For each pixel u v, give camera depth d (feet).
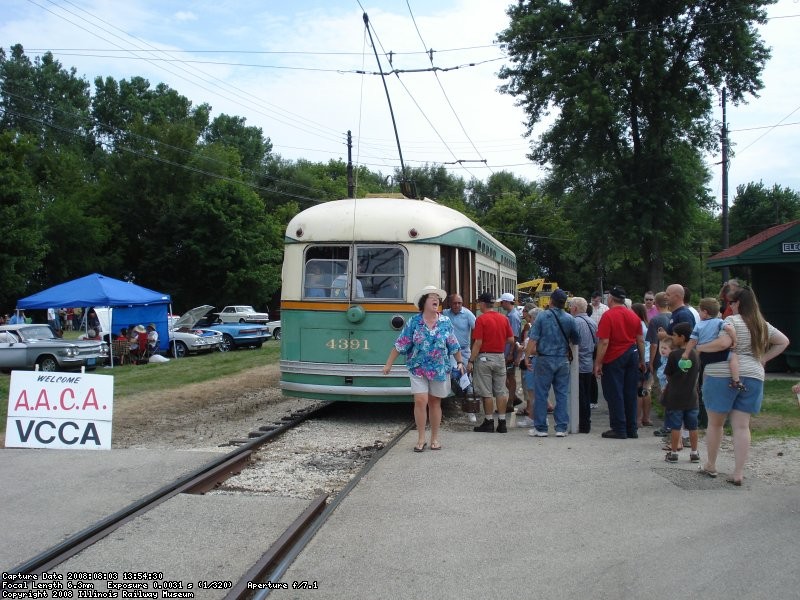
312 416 38.58
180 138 171.12
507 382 38.27
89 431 28.73
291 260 36.70
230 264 160.56
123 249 167.53
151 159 166.50
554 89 93.09
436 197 243.19
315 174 251.80
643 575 15.37
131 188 169.48
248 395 50.06
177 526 18.25
